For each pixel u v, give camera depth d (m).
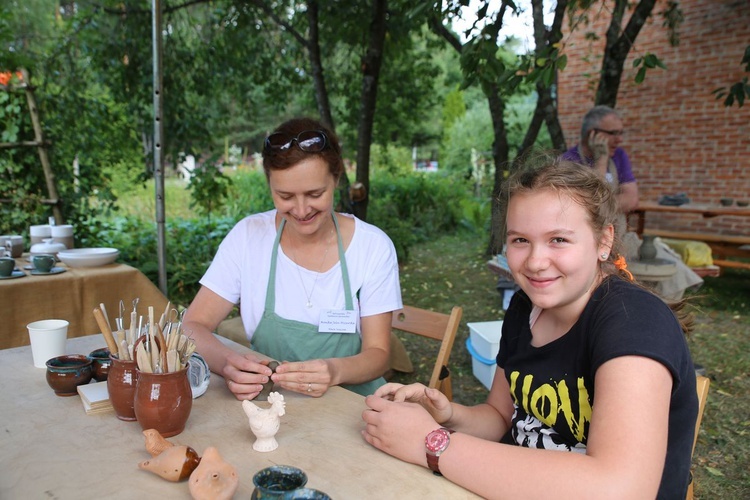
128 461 1.11
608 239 1.21
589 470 0.93
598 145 3.77
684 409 1.11
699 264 6.12
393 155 14.80
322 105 6.71
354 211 6.77
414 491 1.02
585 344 1.16
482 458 1.03
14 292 2.99
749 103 7.61
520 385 1.30
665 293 4.66
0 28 5.34
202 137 6.89
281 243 1.93
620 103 8.75
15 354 1.81
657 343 1.01
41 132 5.02
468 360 4.45
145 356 1.20
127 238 6.88
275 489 0.96
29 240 4.99
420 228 10.37
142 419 1.19
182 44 6.88
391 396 1.38
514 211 1.18
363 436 1.24
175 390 1.20
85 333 3.28
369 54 6.38
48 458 1.12
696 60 7.98
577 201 1.13
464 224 10.95
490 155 13.21
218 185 6.99
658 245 4.77
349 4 6.27
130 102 6.57
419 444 1.11
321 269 1.89
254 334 1.95
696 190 8.23
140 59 6.46
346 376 1.61
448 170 15.72
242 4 6.65
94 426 1.28
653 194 8.65
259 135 23.09
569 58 9.12
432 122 21.50
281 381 1.47
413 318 2.31
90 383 1.47
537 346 1.30
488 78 3.55
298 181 1.61
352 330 1.88
